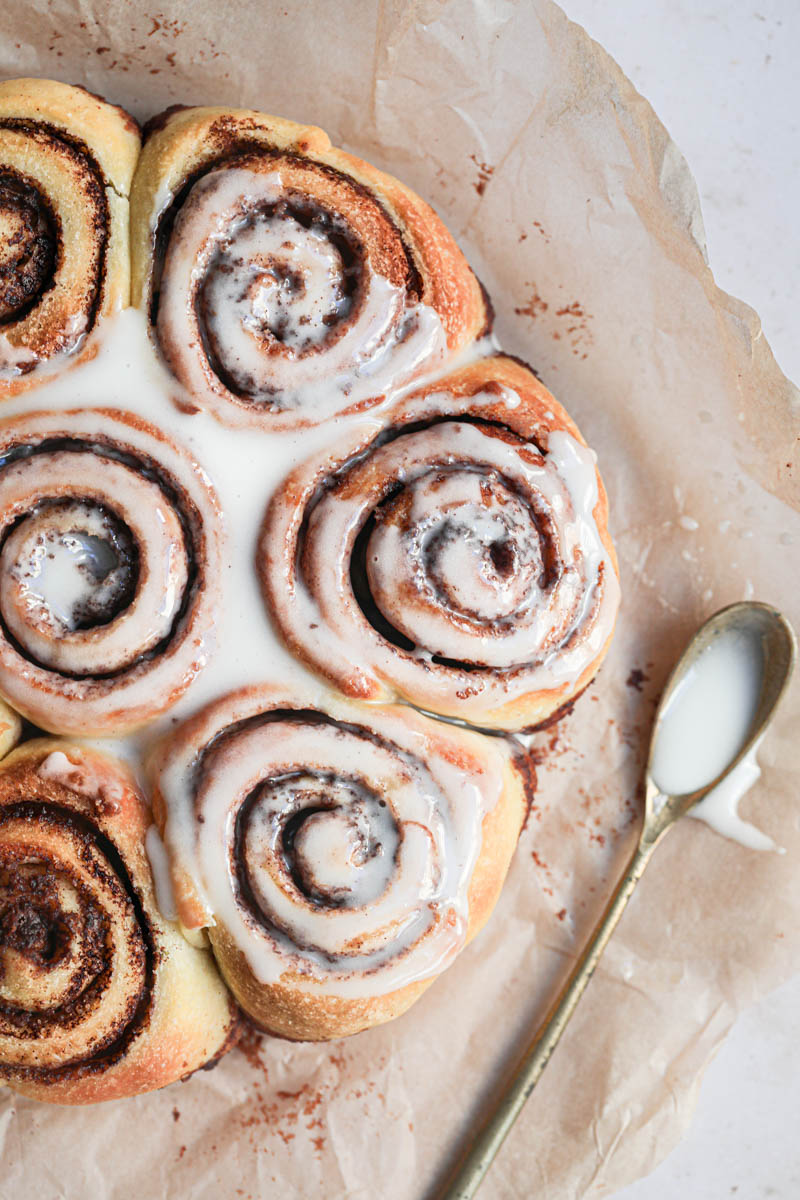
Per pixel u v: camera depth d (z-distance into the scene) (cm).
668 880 57
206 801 51
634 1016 57
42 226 52
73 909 51
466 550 51
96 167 52
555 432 53
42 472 51
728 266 59
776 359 58
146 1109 56
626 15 59
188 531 52
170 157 52
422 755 52
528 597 52
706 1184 57
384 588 51
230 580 52
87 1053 51
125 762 52
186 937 51
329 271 52
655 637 58
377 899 51
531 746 58
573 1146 56
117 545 51
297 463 52
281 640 52
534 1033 57
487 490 52
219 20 55
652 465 58
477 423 53
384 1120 56
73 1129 55
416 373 53
